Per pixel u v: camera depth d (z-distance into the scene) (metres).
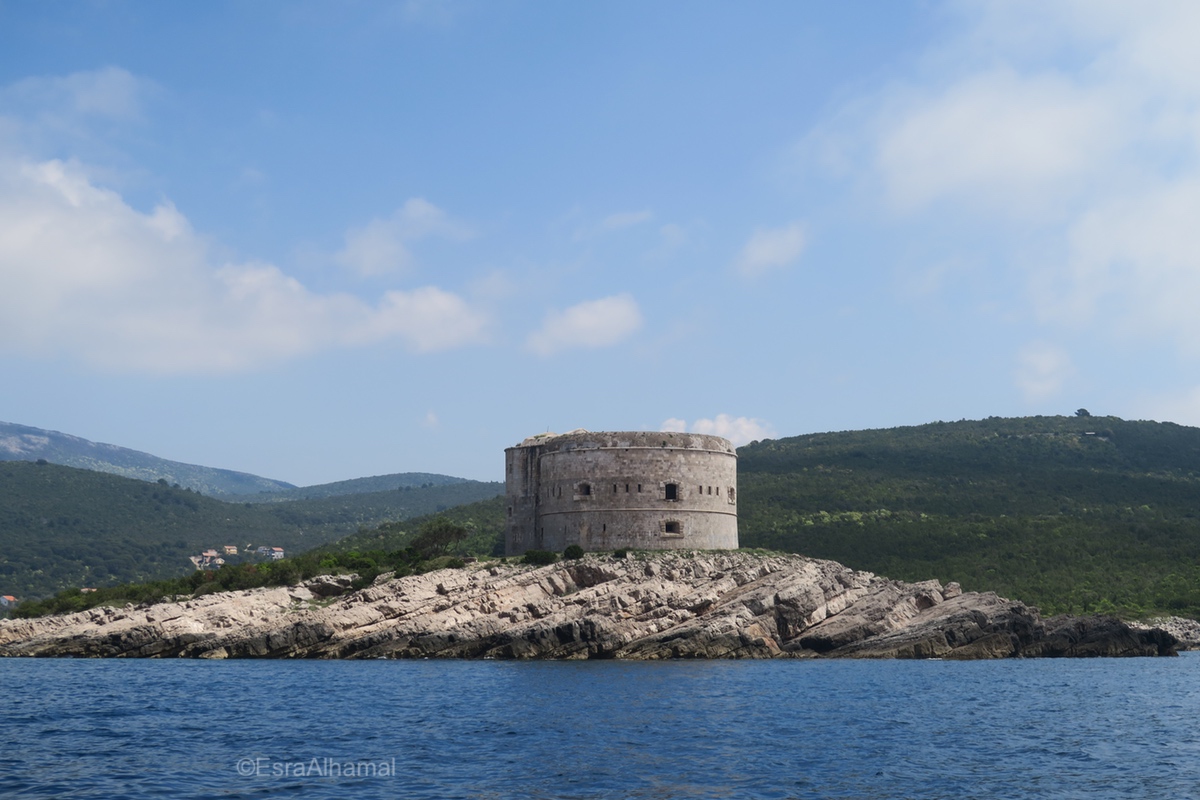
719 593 92.25
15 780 41.06
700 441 105.94
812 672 78.06
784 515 171.62
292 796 38.91
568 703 60.34
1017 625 96.94
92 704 60.38
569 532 104.25
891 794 40.53
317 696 63.28
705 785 41.19
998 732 54.00
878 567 142.75
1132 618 125.69
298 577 104.81
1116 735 53.75
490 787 40.41
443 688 66.50
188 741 49.12
